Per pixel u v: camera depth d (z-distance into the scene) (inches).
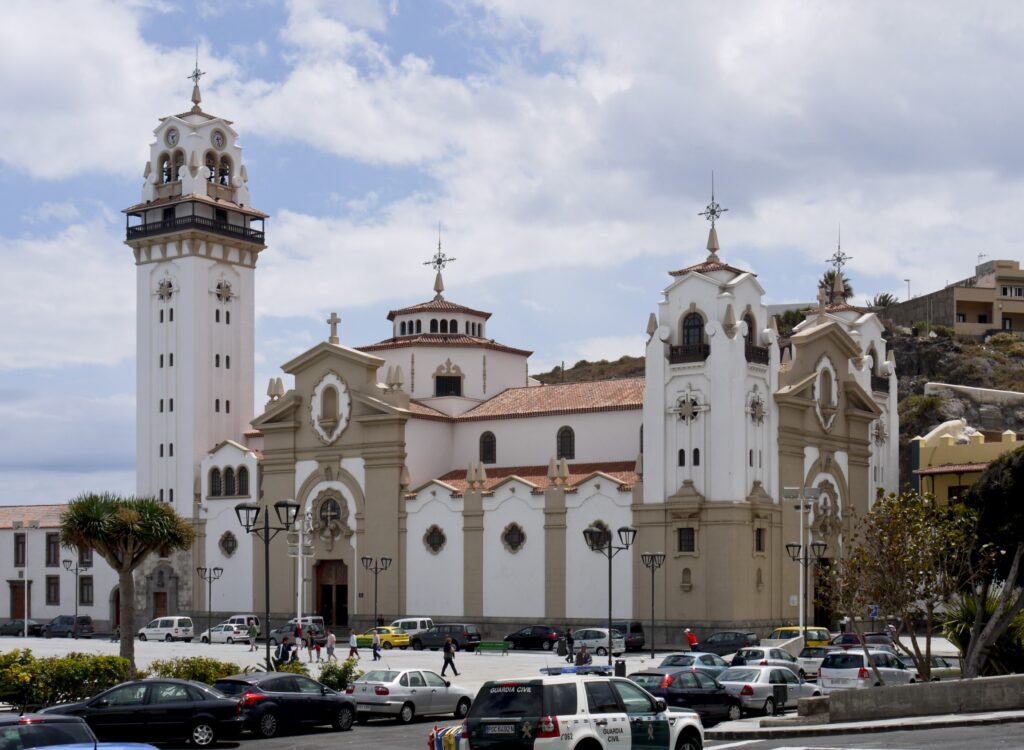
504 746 1122.0
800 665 2377.0
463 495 3759.8
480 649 3289.9
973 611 2097.7
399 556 3843.5
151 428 4360.2
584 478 3577.8
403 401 3927.2
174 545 2378.2
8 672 1822.1
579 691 1159.6
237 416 4394.7
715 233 3661.4
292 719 1747.0
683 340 3540.8
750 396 3494.1
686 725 1270.9
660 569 3449.8
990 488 2231.8
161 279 4377.5
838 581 1998.0
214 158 4458.7
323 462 3998.5
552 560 3599.9
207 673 2022.6
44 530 4694.9
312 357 4040.4
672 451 3486.7
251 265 4483.3
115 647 3489.2
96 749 1024.9
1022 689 1733.5
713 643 3006.9
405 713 1932.8
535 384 4845.0
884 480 4136.3
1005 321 7003.0
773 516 3526.1
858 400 3949.3
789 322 6692.9
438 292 4461.1
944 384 5354.3
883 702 1658.5
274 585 4060.0
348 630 3905.0
